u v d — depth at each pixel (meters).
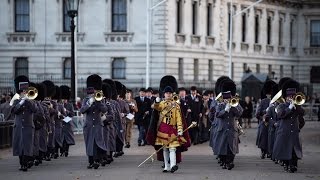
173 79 32.53
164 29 84.25
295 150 31.02
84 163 34.31
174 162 30.56
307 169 32.34
